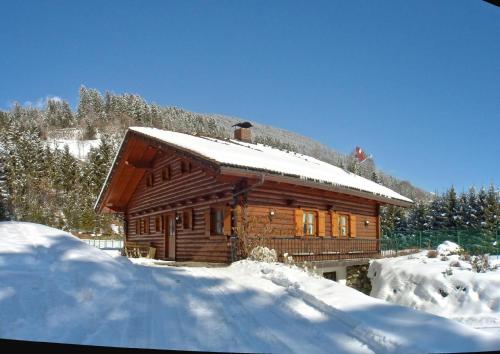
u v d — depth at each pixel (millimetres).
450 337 4746
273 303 6422
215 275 8945
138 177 19781
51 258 6250
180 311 5668
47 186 48281
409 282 12562
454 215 39406
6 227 7492
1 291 4770
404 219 45469
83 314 4977
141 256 19109
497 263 13477
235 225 12398
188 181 15305
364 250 17859
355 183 17328
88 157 60469
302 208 14836
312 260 14438
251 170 11508
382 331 4895
